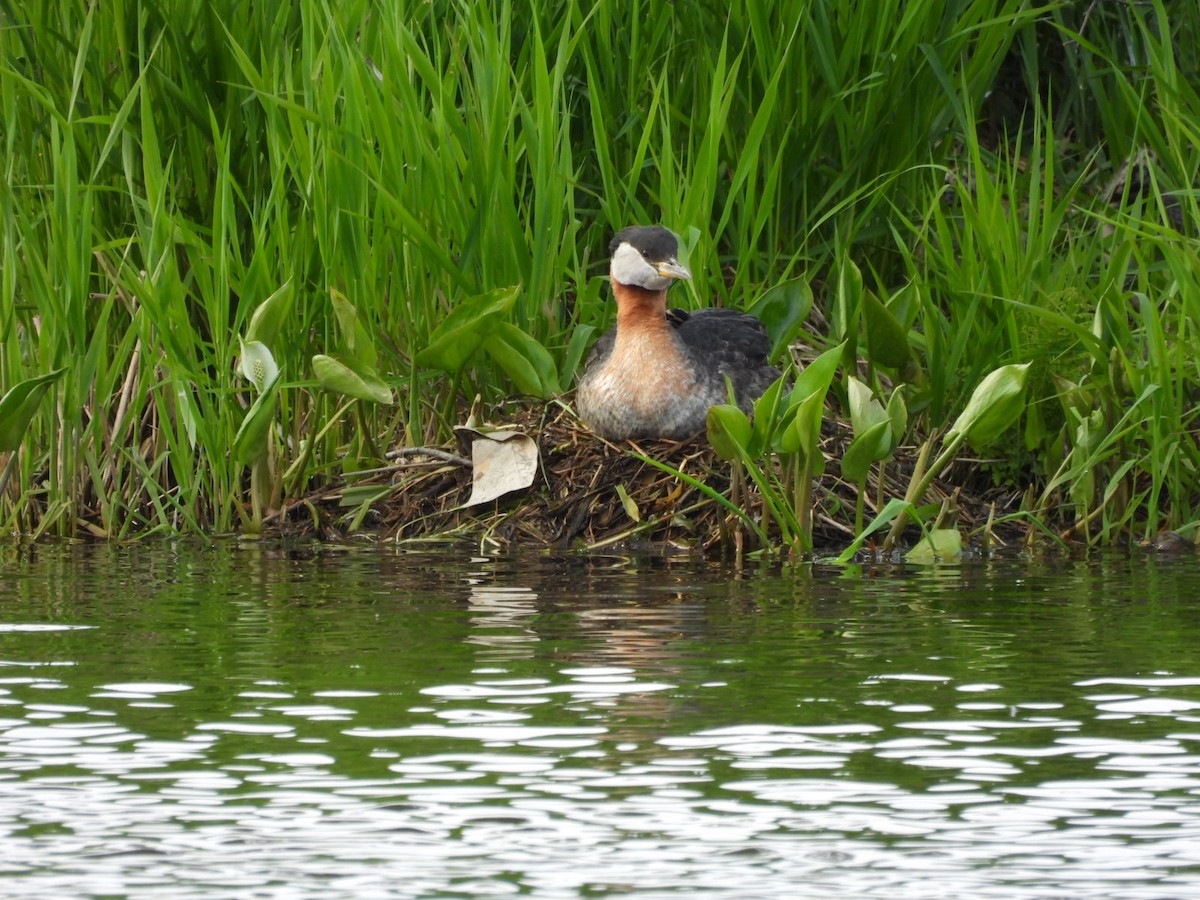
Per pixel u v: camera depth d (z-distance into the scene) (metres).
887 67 14.83
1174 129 14.35
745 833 5.54
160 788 5.99
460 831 5.55
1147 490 12.70
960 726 6.75
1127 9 17.28
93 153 14.02
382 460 13.47
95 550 12.23
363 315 13.36
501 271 13.69
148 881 5.16
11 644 8.40
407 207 13.41
